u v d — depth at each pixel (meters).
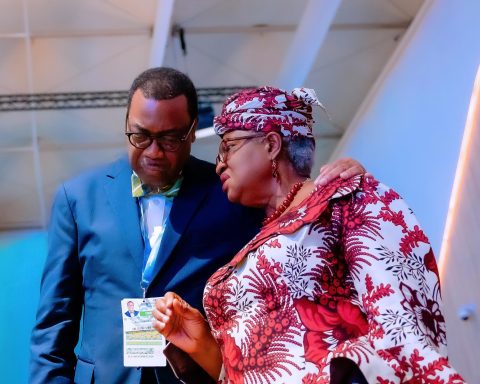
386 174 6.45
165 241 2.14
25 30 6.61
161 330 1.85
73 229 2.22
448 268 4.95
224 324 1.67
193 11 6.35
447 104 5.09
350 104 7.40
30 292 8.41
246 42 6.80
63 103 7.52
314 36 6.19
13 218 9.05
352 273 1.52
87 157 8.38
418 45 5.77
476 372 4.59
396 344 1.38
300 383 1.49
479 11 4.70
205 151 8.27
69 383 2.12
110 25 6.61
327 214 1.58
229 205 2.21
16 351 7.74
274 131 1.71
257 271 1.60
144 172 2.12
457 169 4.87
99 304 2.14
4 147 8.05
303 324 1.54
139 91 2.10
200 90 7.22
